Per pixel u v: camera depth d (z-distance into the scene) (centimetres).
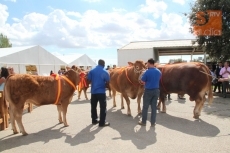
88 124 618
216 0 1198
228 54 1142
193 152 404
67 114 754
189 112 751
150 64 575
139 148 429
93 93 602
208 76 654
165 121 635
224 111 761
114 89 830
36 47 1931
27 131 560
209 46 1257
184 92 683
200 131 533
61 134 530
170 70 714
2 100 580
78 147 442
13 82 507
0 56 1566
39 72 1953
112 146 443
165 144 448
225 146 433
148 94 574
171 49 2400
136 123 621
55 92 558
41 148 441
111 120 661
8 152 423
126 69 708
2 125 583
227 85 1102
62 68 2197
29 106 791
